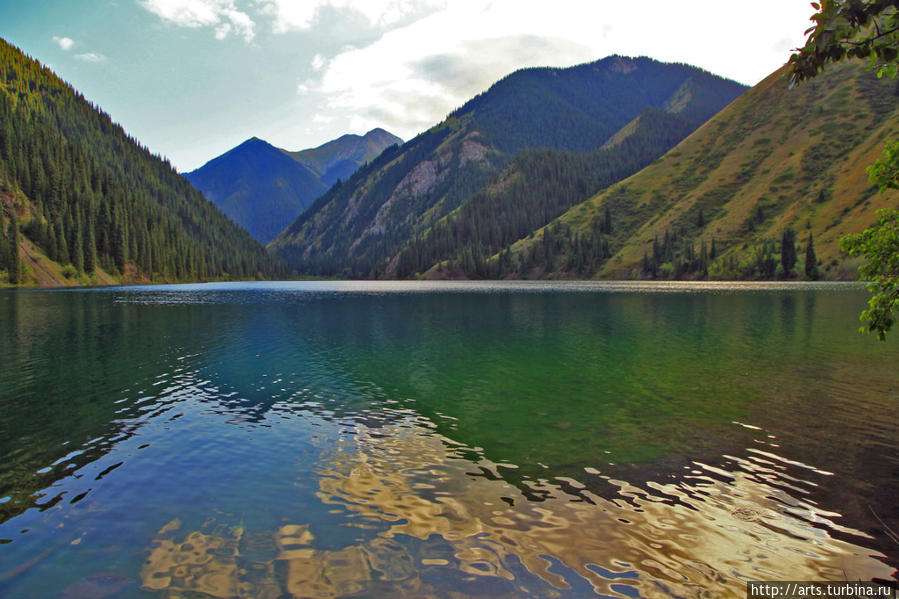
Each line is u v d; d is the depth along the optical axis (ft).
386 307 256.52
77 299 313.12
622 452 49.60
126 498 39.96
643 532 34.01
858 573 29.07
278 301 309.42
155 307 251.80
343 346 123.13
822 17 22.21
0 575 29.58
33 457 49.21
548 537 33.45
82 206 625.82
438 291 458.50
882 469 44.37
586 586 28.02
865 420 58.90
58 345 124.06
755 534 33.65
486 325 168.76
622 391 75.10
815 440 52.34
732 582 28.37
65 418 62.64
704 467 45.47
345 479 43.39
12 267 468.34
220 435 55.93
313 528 34.83
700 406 66.03
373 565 30.22
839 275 510.17
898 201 526.98
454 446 51.96
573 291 421.18
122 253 631.15
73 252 561.43
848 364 93.61
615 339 131.23
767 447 50.47
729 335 135.44
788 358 100.42
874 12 21.43
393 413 64.69
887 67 22.07
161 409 67.15
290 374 89.86
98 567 30.37
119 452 50.67
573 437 54.34
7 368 95.66
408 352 113.50
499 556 31.14
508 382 82.43
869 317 36.37
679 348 114.83
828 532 33.86
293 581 28.55
